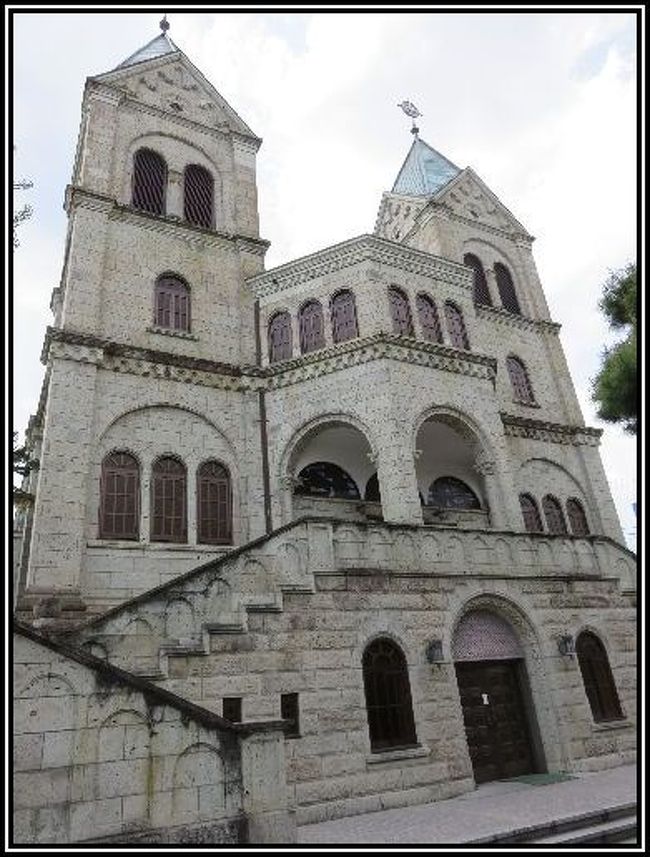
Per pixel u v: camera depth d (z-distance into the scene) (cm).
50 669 863
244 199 2484
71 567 1541
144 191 2286
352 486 2183
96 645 1120
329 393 1884
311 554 1306
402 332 2016
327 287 2091
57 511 1583
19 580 1956
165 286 2127
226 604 1231
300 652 1205
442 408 1886
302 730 1147
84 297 1912
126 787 848
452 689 1330
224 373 2011
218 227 2395
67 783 821
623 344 1145
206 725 914
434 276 2195
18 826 778
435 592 1400
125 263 2064
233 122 2639
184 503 1798
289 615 1223
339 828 1015
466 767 1270
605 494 2556
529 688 1487
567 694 1478
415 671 1303
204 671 1121
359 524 1385
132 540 1675
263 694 1148
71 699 862
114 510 1688
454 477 2373
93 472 1700
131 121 2359
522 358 2717
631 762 1472
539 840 914
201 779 884
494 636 1496
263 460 1912
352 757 1162
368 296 2002
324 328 2034
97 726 863
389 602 1335
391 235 3173
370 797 1143
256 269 2309
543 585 1576
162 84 2533
